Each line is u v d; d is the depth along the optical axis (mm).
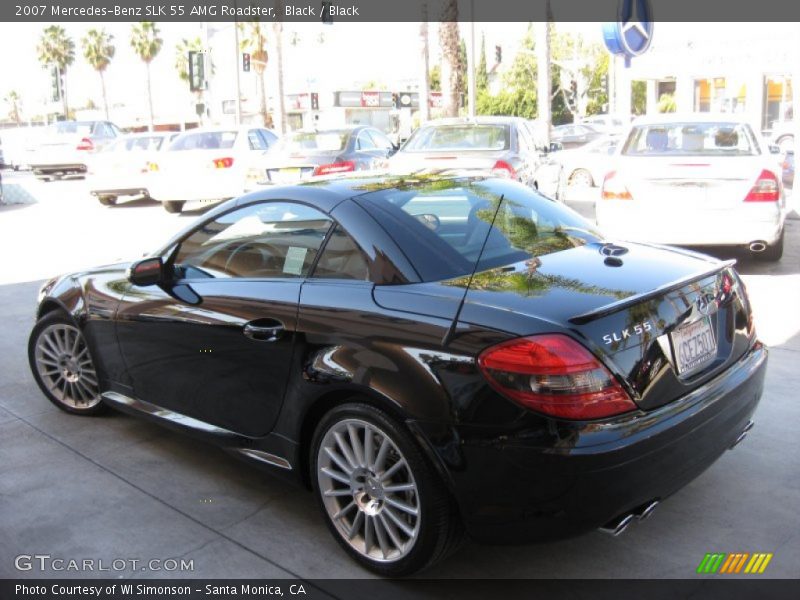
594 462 2674
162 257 4258
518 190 4215
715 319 3348
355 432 3195
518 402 2732
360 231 3424
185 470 4195
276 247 3719
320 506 3383
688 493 3809
